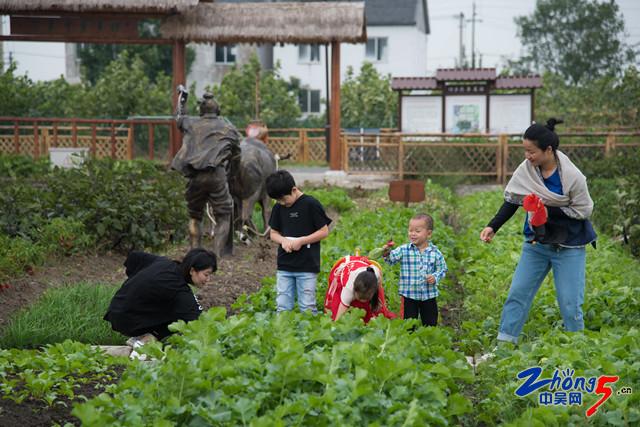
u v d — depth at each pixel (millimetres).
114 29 18719
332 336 5449
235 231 11750
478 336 7031
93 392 5777
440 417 4398
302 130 27766
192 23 18969
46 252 9898
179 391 4441
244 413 4219
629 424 4754
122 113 27641
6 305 7910
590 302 7543
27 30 18438
